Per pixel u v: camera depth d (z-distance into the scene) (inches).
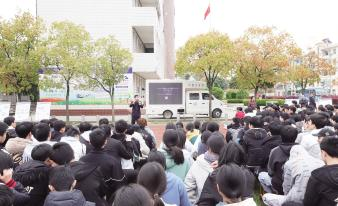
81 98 1138.7
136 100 767.1
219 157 173.3
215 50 1092.5
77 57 928.3
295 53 1184.2
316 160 193.2
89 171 173.8
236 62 1149.7
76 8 1201.4
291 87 2679.6
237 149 169.9
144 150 278.4
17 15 921.5
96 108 1139.3
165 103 1134.4
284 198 201.3
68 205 126.4
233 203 114.9
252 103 884.6
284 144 235.9
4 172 146.1
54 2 1196.5
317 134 247.0
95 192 172.6
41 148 171.3
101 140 189.9
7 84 918.4
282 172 231.5
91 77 957.8
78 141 244.4
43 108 698.8
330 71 1790.1
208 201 153.3
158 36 1459.2
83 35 951.0
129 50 1093.1
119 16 1206.3
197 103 1167.6
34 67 909.2
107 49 951.0
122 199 81.6
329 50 2901.1
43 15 1195.3
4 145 250.1
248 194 135.2
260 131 285.0
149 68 1194.0
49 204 127.0
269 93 2854.3
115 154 226.5
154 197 115.1
